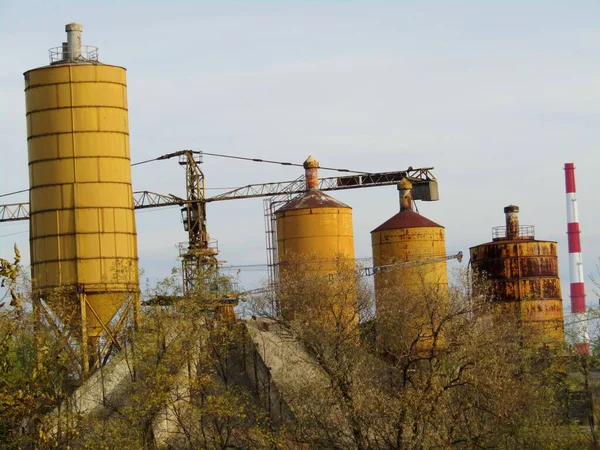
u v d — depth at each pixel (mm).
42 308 67125
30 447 48750
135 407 61000
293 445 60906
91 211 79125
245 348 75875
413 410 56531
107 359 76438
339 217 104812
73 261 78750
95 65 79938
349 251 105312
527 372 69312
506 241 109750
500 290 108625
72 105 79500
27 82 80812
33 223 80312
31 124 80438
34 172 80312
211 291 73562
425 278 104625
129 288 78312
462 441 58750
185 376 66750
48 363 51000
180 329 65938
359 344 73375
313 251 103062
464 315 73562
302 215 104375
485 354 60719
